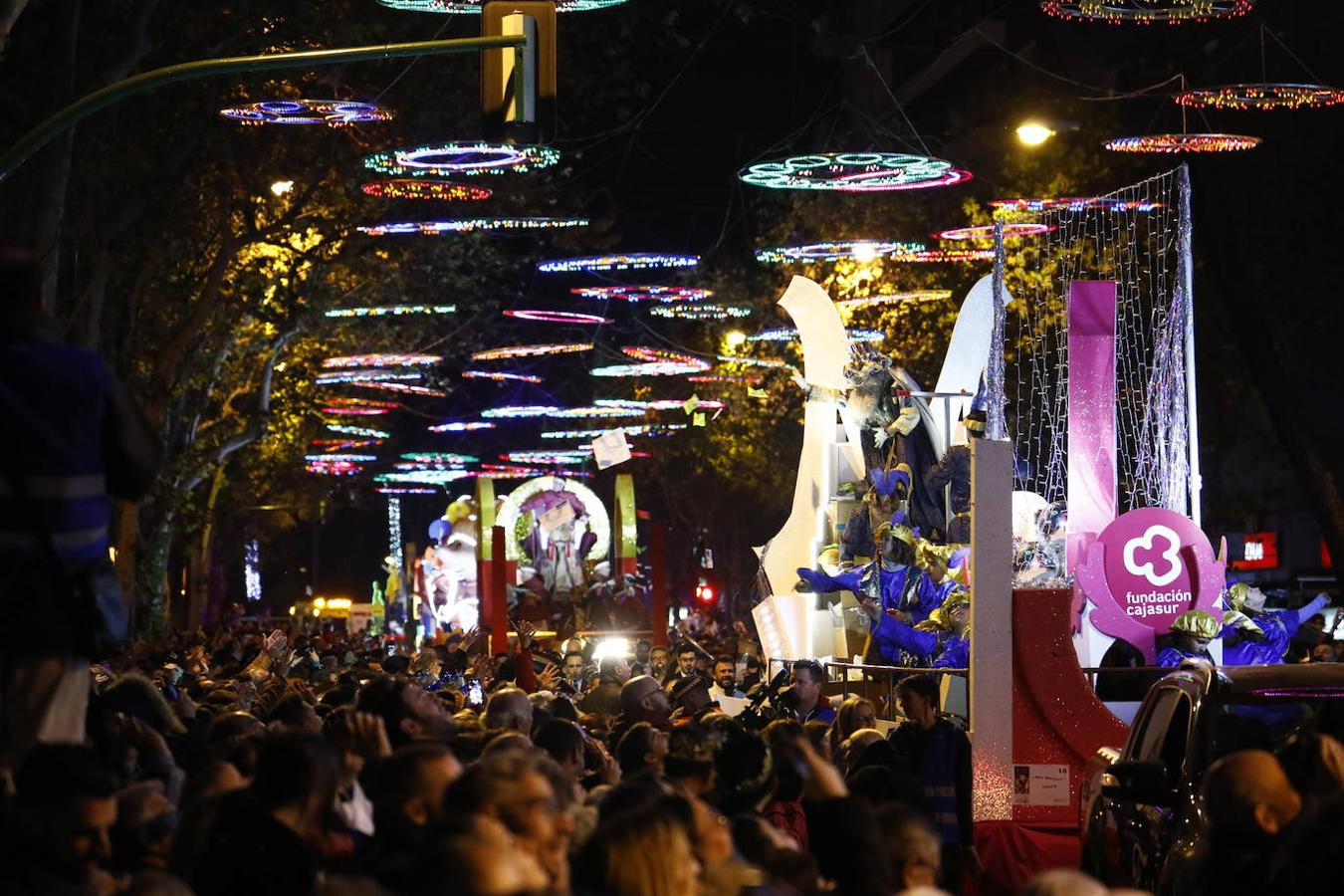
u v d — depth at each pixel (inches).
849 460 852.6
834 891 255.4
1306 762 282.8
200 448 1753.2
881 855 254.2
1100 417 689.6
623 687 482.6
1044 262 1450.5
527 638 770.8
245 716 378.3
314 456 2522.1
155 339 1396.4
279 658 743.7
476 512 2037.4
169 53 1075.9
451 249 1530.5
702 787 318.7
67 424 239.5
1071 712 486.6
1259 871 262.7
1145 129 1535.4
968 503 754.2
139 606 1582.2
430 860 183.3
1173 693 406.3
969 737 486.3
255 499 2518.5
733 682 802.2
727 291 1980.8
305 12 1093.1
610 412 1967.3
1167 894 348.5
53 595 239.5
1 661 239.3
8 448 236.5
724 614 2541.8
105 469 249.0
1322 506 1068.5
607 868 208.2
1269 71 1386.6
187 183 1184.8
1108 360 690.2
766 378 2003.0
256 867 236.1
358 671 705.0
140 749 337.4
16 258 241.6
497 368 2731.3
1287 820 263.4
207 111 1092.5
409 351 1792.6
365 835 296.8
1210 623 613.9
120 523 1314.0
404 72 1231.5
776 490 2242.9
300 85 1207.6
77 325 1056.8
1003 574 488.4
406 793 246.7
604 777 398.9
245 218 1283.2
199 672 839.1
